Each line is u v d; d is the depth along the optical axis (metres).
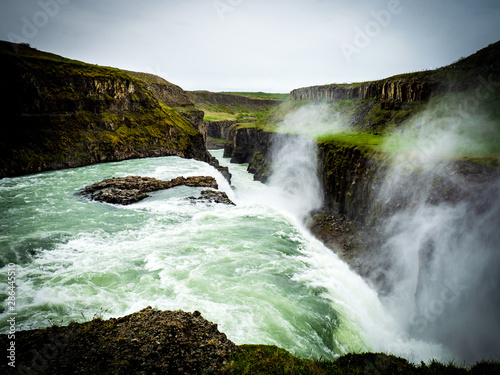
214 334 12.38
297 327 17.11
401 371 10.52
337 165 45.97
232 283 20.62
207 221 33.56
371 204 34.94
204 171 62.91
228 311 17.34
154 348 10.73
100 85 77.50
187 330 12.15
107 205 36.97
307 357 14.92
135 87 89.25
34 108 63.12
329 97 102.44
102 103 77.75
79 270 21.11
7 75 59.28
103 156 69.81
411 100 60.31
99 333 11.66
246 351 11.62
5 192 41.34
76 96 71.38
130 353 10.48
